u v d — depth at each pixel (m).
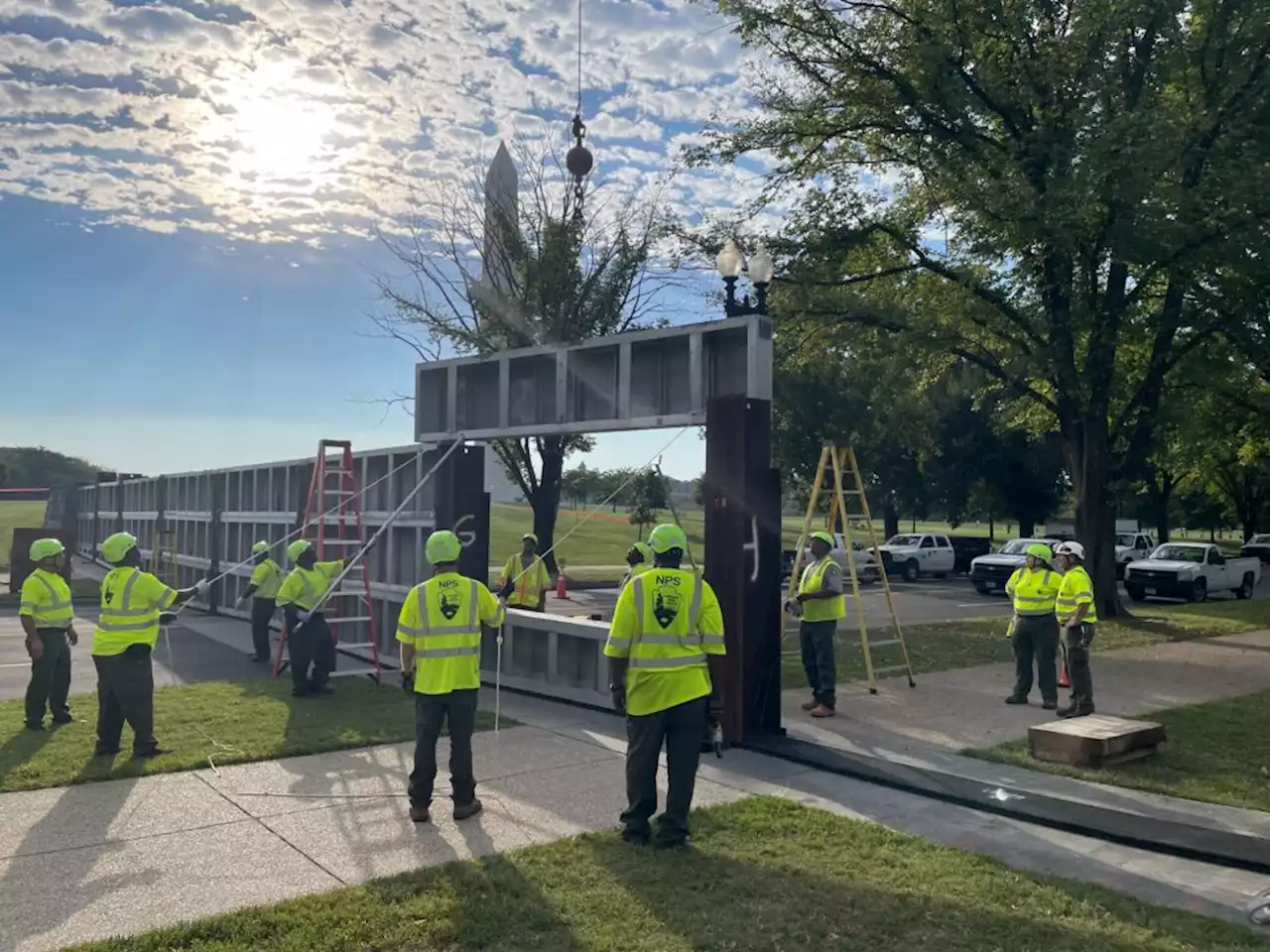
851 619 21.02
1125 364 23.05
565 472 34.91
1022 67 18.50
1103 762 7.99
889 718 10.08
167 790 6.99
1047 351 19.66
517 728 9.16
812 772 7.80
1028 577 10.82
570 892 5.14
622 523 63.03
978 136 19.30
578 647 10.32
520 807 6.66
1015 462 43.25
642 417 9.56
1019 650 10.88
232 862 5.55
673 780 5.87
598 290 26.17
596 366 10.19
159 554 23.00
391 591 13.30
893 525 46.53
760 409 8.72
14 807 6.55
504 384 11.34
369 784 7.18
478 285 26.31
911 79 19.00
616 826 6.26
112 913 4.81
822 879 5.37
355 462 14.86
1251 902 5.09
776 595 8.84
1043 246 17.56
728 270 9.04
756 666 8.75
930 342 20.27
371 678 11.83
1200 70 19.09
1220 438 26.45
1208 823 6.58
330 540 12.29
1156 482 50.47
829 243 20.19
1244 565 30.97
